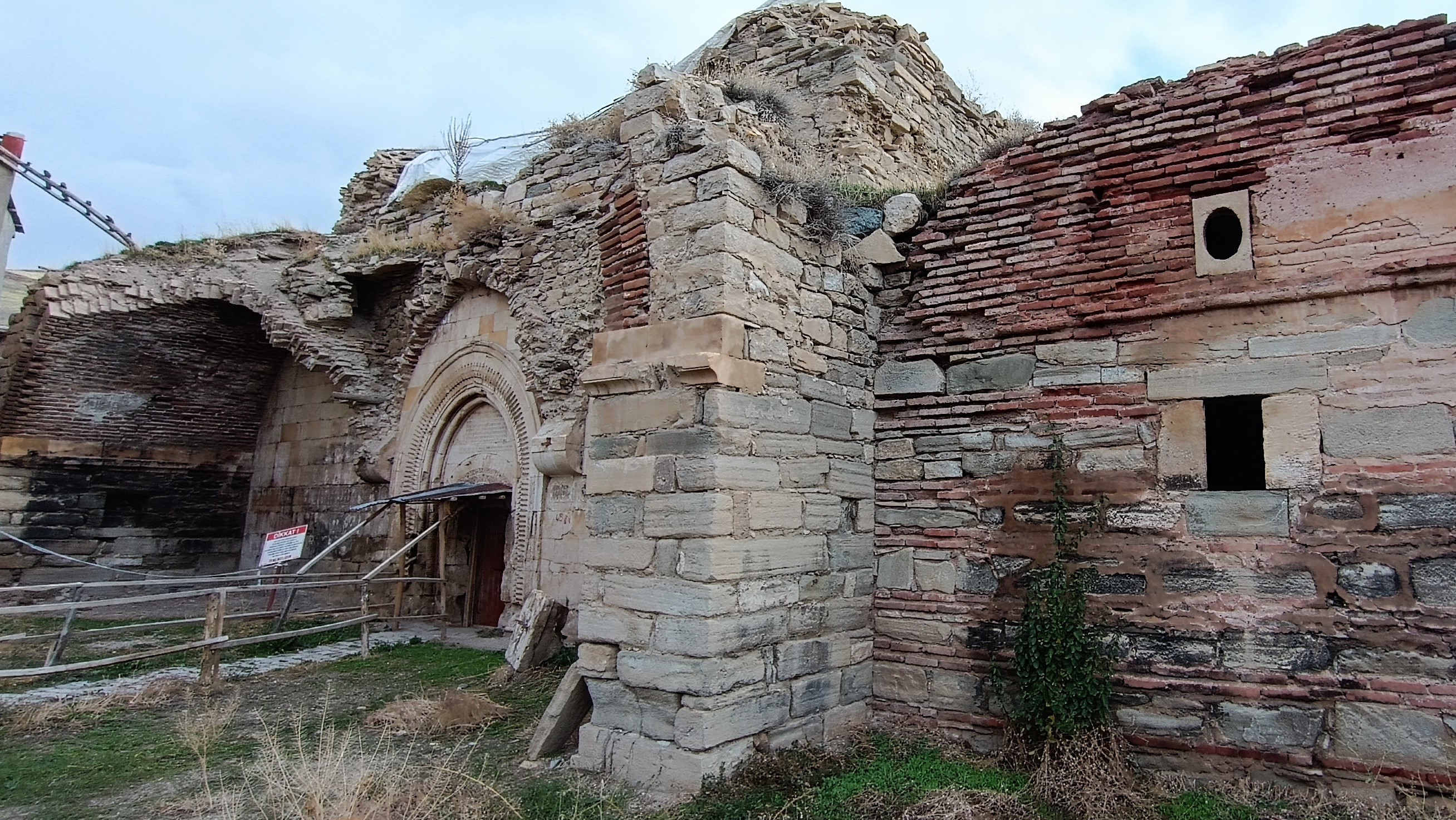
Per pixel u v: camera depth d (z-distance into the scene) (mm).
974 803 5145
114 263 16359
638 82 10102
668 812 5000
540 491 11969
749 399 5820
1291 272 5594
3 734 6902
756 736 5664
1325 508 5348
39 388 15844
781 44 13117
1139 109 6223
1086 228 6367
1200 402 5816
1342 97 5547
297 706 7961
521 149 16250
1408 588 5066
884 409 7188
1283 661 5324
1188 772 5473
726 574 5453
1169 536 5785
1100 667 5703
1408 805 4844
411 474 14656
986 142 15805
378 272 15094
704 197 6043
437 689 8570
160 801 5453
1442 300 5203
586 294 11391
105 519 16938
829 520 6516
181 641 11477
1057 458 6211
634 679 5676
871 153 11844
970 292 6840
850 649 6602
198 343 17141
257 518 18250
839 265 6996
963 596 6531
